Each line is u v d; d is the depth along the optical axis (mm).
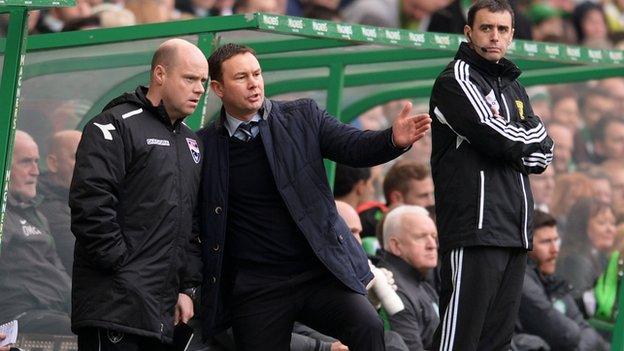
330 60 30641
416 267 28500
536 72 33062
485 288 23281
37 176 26734
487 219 23219
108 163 21297
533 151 23391
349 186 32219
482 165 23359
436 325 28578
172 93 21938
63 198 26844
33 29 35844
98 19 36531
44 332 26672
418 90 33781
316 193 22750
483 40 23578
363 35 26953
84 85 27109
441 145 23734
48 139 26859
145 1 37469
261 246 22891
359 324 22531
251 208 22859
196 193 22328
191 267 22609
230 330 24500
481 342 23641
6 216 26438
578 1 46094
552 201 38938
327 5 41188
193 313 23516
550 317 31922
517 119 23719
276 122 22844
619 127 41906
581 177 39281
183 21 26281
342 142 22688
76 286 21547
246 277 23000
